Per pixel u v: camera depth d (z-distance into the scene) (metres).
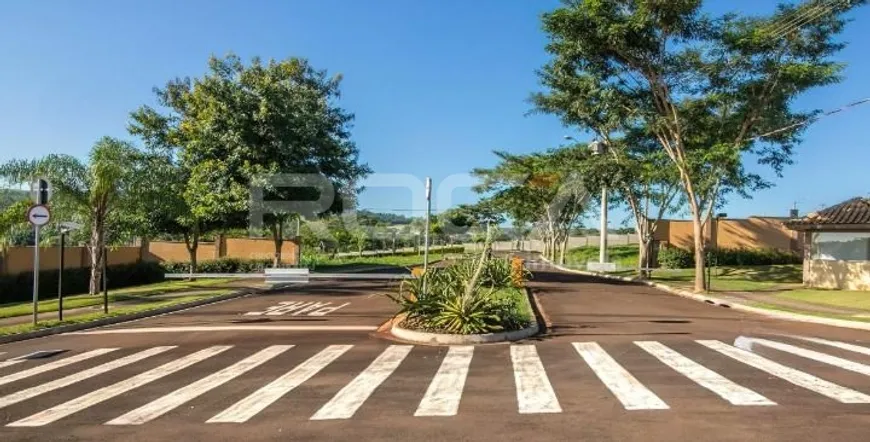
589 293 24.03
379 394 8.66
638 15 24.45
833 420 7.13
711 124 29.47
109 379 9.98
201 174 30.28
